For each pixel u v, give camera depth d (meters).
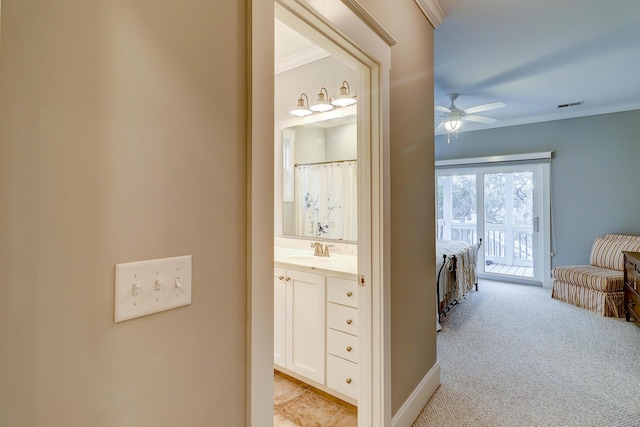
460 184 5.97
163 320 0.71
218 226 0.81
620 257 4.12
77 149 0.58
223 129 0.82
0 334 0.51
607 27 2.53
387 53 1.62
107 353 0.62
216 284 0.81
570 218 4.99
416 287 2.03
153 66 0.68
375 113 1.59
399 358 1.79
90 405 0.60
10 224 0.51
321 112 2.79
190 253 0.76
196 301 0.77
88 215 0.59
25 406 0.53
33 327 0.54
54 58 0.55
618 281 3.76
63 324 0.57
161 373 0.71
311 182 2.90
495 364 2.64
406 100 1.89
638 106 4.46
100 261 0.61
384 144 1.60
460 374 2.48
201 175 0.77
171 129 0.72
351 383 2.00
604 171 4.73
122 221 0.64
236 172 0.85
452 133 5.96
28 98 0.53
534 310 4.00
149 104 0.68
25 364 0.53
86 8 0.59
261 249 0.90
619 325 3.46
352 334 1.98
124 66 0.64
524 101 4.38
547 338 3.15
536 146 5.23
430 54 2.24
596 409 2.04
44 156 0.54
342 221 2.71
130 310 0.65
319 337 2.14
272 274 0.94
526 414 1.99
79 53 0.58
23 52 0.52
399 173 1.80
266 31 0.92
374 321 1.62
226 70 0.83
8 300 0.51
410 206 1.95
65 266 0.57
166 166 0.71
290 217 3.05
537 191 5.25
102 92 0.61
